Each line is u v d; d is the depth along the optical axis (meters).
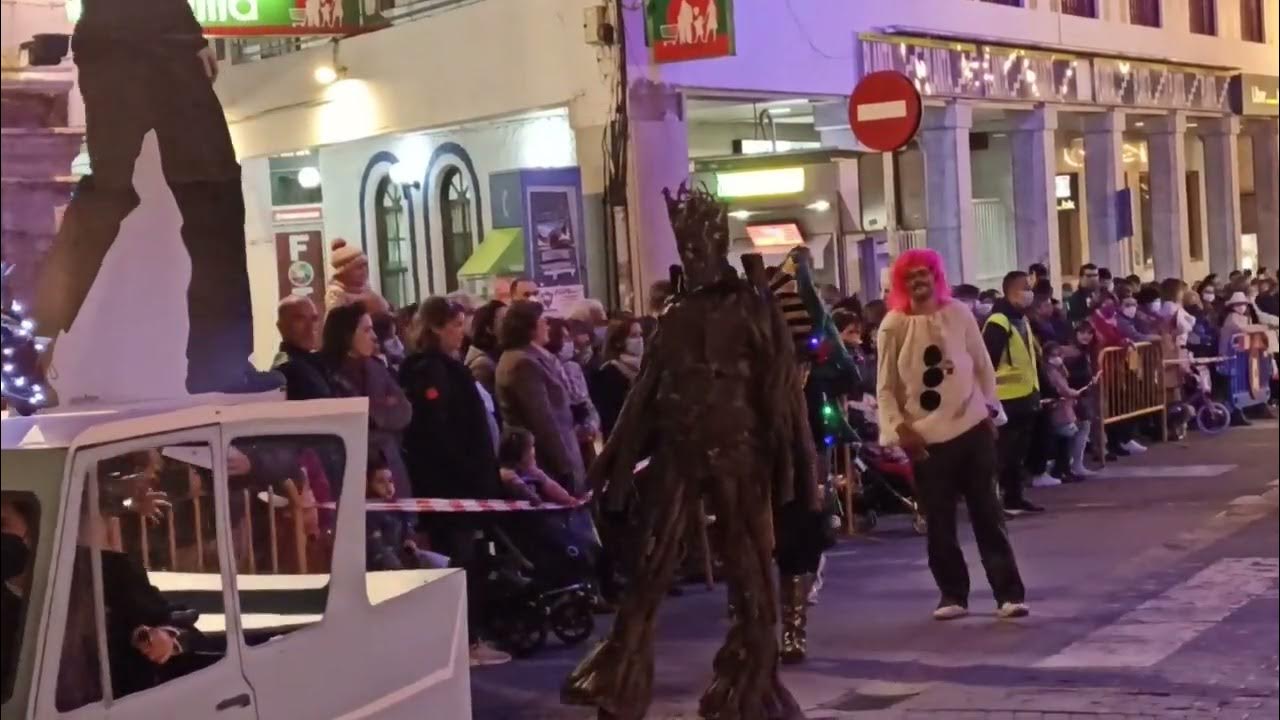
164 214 5.57
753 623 6.13
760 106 17.58
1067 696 7.27
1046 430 14.22
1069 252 25.86
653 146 14.73
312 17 14.26
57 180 6.35
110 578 4.04
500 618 8.61
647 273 14.59
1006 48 20.94
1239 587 9.56
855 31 17.69
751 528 6.12
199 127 5.76
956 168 20.02
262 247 19.09
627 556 6.10
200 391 5.64
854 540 12.13
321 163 18.92
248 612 4.44
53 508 3.76
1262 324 19.62
